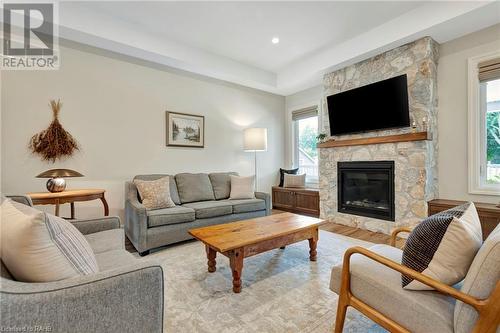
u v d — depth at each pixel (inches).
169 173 151.4
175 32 129.6
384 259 43.9
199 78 165.0
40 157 111.8
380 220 134.0
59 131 115.0
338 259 96.7
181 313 62.2
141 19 118.6
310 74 163.8
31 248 32.5
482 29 111.0
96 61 125.7
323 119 176.1
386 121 130.9
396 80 123.8
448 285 40.2
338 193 155.0
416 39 119.1
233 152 183.5
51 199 95.5
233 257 73.2
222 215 131.0
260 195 153.1
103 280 33.1
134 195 121.4
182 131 156.1
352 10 112.4
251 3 106.5
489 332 32.9
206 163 168.6
